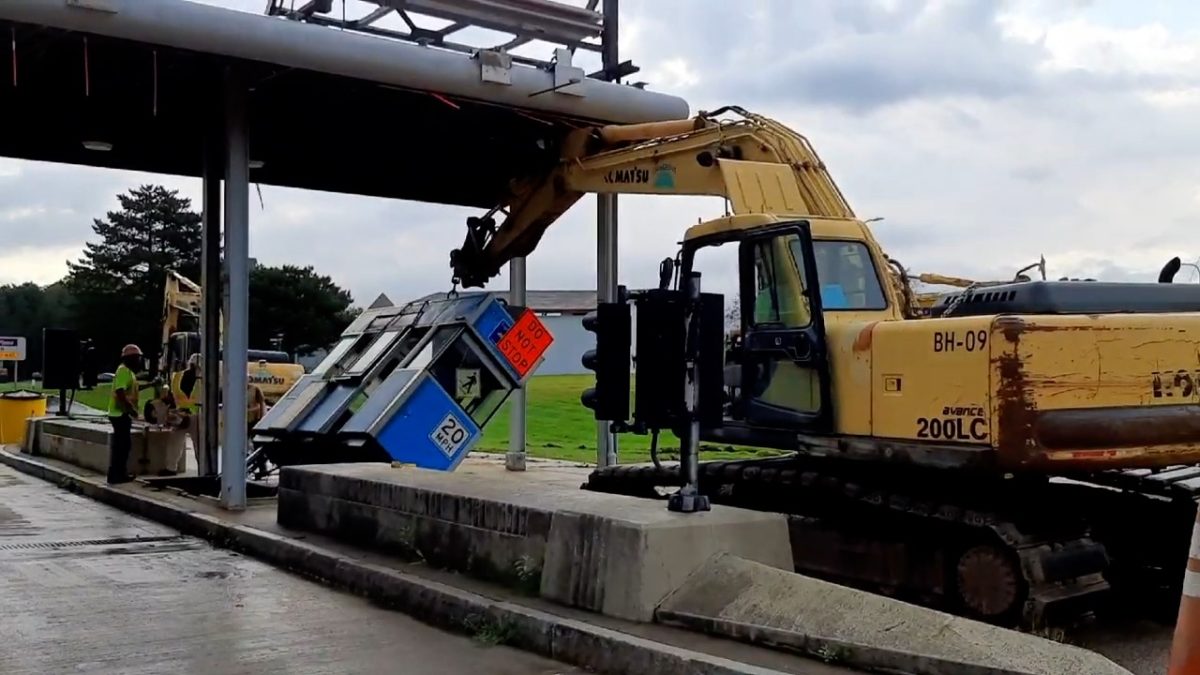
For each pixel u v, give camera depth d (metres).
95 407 39.06
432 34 13.29
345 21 12.80
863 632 5.94
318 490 10.88
